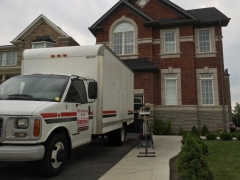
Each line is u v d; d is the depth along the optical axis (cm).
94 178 474
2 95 509
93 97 574
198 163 412
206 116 1429
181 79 1459
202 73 1473
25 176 479
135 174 494
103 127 644
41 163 446
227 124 1402
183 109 1420
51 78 555
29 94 510
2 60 2097
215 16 1528
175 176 491
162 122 1358
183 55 1480
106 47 670
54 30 1869
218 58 1469
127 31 1571
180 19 1529
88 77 629
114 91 757
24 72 669
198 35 1524
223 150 771
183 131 1324
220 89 1441
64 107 503
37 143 427
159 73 1492
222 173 504
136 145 920
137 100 1423
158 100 1470
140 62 1448
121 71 859
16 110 425
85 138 589
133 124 1375
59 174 498
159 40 1534
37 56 670
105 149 824
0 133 414
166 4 1600
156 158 655
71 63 646
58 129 498
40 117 430
